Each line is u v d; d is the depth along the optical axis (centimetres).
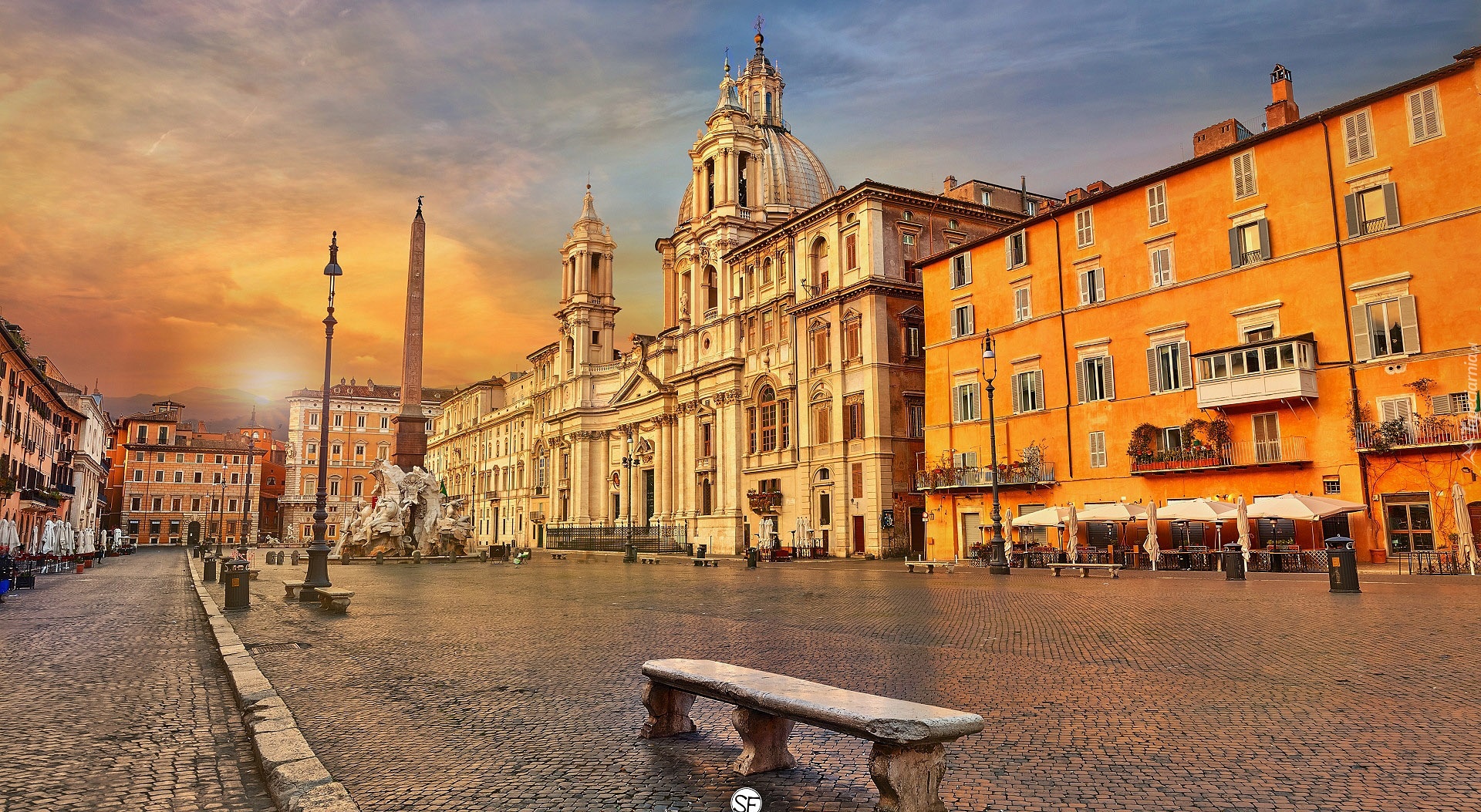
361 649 1433
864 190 5397
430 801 630
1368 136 3347
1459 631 1363
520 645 1459
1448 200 3134
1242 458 3603
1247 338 3653
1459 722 804
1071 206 4338
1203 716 851
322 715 927
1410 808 581
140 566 5519
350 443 14375
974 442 4803
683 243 7494
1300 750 724
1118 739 771
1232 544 3397
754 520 6203
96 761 776
